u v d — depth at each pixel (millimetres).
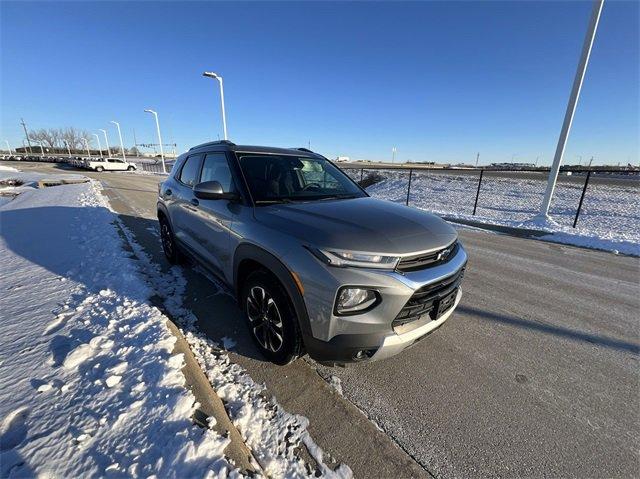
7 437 1627
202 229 3354
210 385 2215
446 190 18797
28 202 9875
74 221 6820
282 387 2305
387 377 2473
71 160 45969
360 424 2025
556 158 8734
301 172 3346
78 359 2193
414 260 2129
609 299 4027
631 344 3021
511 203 14117
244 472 1558
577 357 2807
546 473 1756
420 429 2012
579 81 8188
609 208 12523
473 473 1741
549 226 8562
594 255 6090
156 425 1720
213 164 3430
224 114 18484
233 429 1812
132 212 8938
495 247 6566
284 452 1798
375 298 1978
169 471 1483
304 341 2150
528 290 4273
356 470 1727
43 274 3830
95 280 3619
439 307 2225
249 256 2461
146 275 3953
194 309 3328
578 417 2146
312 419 2043
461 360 2721
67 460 1514
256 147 3453
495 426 2055
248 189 2793
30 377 2045
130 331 2553
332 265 1979
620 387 2445
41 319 2756
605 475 1752
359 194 3395
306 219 2348
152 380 2027
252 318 2607
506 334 3154
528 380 2496
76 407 1816
